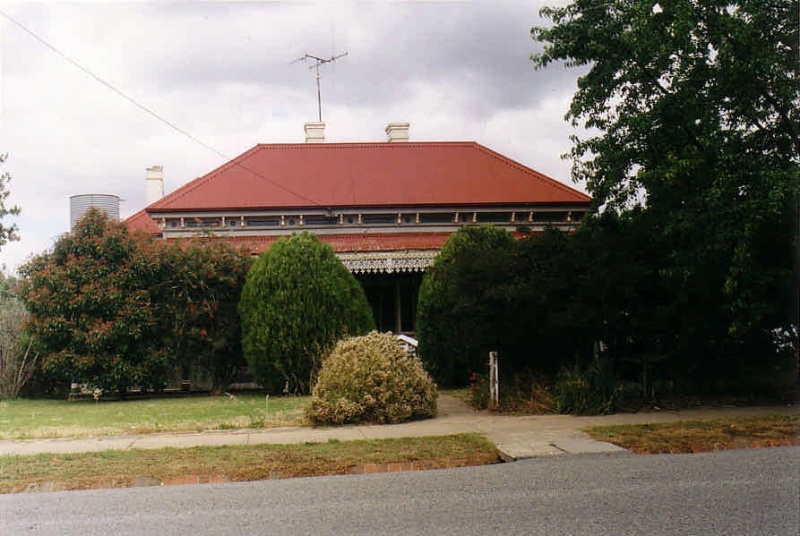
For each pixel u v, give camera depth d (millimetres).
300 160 29656
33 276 19109
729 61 13359
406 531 6555
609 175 15242
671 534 6316
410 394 13711
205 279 19359
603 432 11836
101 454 10570
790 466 9125
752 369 16203
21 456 10516
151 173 34500
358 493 8211
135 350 18984
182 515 7379
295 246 18547
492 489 8211
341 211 27422
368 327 18859
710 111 13703
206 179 28328
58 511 7691
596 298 14820
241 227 27219
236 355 19969
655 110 14164
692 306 14953
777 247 14117
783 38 13625
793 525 6543
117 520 7238
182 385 20938
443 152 30797
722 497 7555
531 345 15797
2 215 25969
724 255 13766
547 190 28797
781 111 13945
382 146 31031
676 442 10898
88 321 18797
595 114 15680
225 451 10719
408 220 27859
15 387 20000
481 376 16141
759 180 13039
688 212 13641
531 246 15477
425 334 19219
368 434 12172
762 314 13836
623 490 7965
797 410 13969
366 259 22266
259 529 6762
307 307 18094
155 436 12234
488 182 28953
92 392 19625
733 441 10914
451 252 19266
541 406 14469
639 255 15102
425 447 10875
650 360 15344
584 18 14977
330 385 13641
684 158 13734
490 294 14727
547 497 7723
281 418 13828
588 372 14633
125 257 19547
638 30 13953
